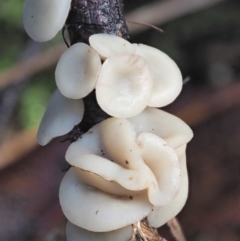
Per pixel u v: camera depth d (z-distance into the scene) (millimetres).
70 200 236
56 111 242
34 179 471
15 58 528
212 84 562
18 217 445
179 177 235
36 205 455
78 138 239
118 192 234
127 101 234
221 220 423
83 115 242
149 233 241
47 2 235
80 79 234
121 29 245
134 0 529
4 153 458
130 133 234
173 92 242
